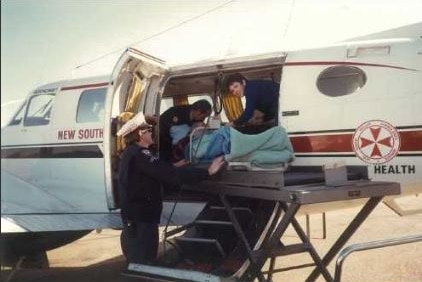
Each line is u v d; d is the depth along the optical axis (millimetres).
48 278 5816
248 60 5000
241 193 3643
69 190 6121
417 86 4359
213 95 6070
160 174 3854
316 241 7008
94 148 5918
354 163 4535
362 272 5363
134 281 4000
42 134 6352
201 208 5105
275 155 3941
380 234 7227
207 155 4254
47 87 6504
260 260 3490
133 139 4078
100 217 5086
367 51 4570
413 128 4340
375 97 4473
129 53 4926
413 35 4707
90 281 5625
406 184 4434
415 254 5969
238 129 4930
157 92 5484
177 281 3426
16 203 5645
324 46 4789
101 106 5934
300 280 5188
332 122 4602
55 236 5555
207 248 4059
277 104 4875
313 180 3564
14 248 5242
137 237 4012
